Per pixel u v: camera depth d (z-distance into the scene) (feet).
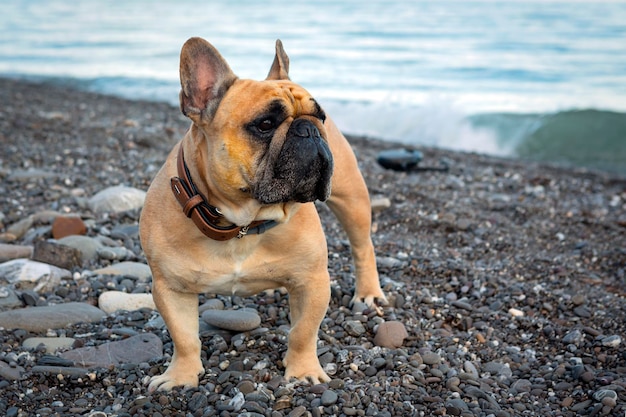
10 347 4.73
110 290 5.51
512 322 5.24
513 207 7.86
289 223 4.01
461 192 8.56
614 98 15.15
